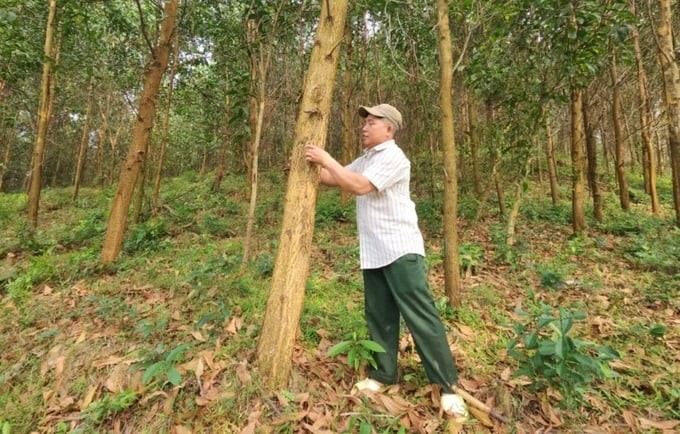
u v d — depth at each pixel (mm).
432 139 9023
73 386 2275
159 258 4668
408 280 2117
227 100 8734
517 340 2441
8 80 6840
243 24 4988
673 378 2457
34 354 2600
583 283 4141
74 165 20922
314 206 2172
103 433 1938
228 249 5012
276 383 2115
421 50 6926
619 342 2938
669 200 10273
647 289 4035
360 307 3299
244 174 12578
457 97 9039
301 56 5332
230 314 3000
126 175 4582
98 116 15203
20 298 3539
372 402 2141
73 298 3523
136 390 2131
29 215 6164
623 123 11938
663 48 5633
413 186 8844
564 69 4996
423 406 2154
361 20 8391
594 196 7785
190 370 2230
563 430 2051
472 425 2031
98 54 8984
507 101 5910
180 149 17500
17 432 1996
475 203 7793
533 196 10047
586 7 4520
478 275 4426
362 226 2285
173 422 1950
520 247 5617
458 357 2648
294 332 2172
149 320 2959
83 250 5234
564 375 2039
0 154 18719
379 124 2227
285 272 2141
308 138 2109
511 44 5414
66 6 5840
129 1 7551
